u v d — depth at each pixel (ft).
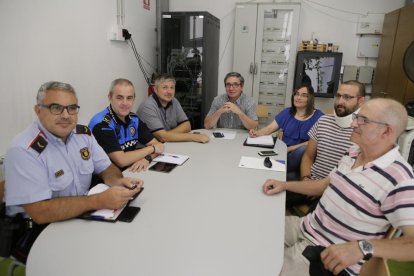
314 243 4.37
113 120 6.40
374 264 3.10
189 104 12.36
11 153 3.93
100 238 3.31
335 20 13.21
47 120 4.19
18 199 3.83
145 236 3.36
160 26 13.01
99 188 4.38
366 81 13.21
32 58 6.91
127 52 11.23
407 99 10.08
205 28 11.60
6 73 6.29
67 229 3.47
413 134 8.83
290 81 13.29
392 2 12.61
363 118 3.83
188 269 2.86
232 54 14.28
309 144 7.38
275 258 3.06
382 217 3.66
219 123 9.91
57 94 4.15
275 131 9.14
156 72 13.51
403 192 3.33
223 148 7.07
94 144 5.13
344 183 4.03
